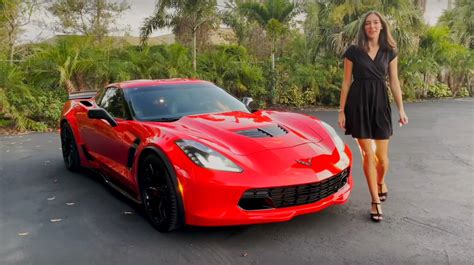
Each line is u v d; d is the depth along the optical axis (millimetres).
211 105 4586
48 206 4352
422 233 3541
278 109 13602
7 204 4426
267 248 3309
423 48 17719
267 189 3279
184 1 13242
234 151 3465
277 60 15102
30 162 6293
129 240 3498
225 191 3242
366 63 3727
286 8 14906
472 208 4129
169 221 3479
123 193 4391
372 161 3824
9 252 3309
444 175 5344
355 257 3133
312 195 3480
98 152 4965
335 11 14891
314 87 14289
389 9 15234
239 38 15695
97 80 11516
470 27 23469
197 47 15453
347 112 3893
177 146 3473
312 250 3260
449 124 9867
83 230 3723
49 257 3215
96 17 16906
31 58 11016
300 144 3697
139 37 13953
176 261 3125
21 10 12266
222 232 3621
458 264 3002
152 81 5020
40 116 10297
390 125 3895
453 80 18484
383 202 4320
